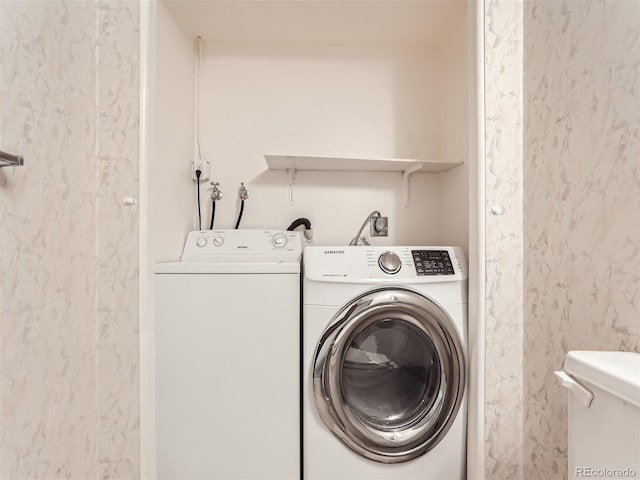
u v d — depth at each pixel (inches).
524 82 47.4
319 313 49.7
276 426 50.6
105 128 45.5
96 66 45.2
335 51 75.2
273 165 70.4
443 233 73.7
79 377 41.8
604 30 35.1
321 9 62.5
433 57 75.8
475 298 48.5
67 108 39.3
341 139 75.3
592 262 36.7
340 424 48.8
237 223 72.4
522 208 47.8
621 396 24.0
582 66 37.9
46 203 35.8
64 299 38.9
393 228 75.3
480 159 47.6
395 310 49.6
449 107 70.3
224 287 50.7
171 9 60.6
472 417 48.8
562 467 40.8
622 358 28.2
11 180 31.2
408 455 49.3
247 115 74.3
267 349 50.8
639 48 31.5
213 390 50.4
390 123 75.8
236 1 59.5
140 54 45.6
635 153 31.9
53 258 37.0
